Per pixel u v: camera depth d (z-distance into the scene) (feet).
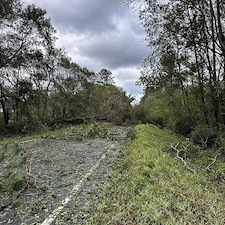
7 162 24.27
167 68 53.26
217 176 20.25
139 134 45.73
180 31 49.90
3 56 64.34
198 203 11.98
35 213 12.52
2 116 76.69
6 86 69.82
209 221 10.02
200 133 44.01
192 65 52.95
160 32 51.03
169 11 49.03
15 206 13.38
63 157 27.71
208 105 54.49
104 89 113.19
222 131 47.44
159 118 93.04
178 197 12.54
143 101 99.50
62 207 13.21
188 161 26.04
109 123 92.94
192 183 16.35
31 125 71.56
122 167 21.56
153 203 11.55
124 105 96.78
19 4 65.51
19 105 72.33
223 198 14.35
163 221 9.95
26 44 70.13
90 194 15.20
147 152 25.49
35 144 38.29
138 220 10.35
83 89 98.22
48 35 75.46
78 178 18.92
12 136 64.54
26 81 73.15
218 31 45.70
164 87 58.29
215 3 46.80
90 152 31.63
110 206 12.59
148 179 15.51
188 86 58.95
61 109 89.15
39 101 76.95
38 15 69.15
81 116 92.99
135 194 13.80
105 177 19.15
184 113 64.95
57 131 64.13
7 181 15.75
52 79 84.48
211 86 51.80
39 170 21.48
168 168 19.22
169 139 49.49
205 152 31.50
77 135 49.47
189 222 9.87
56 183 17.58
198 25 49.37
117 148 35.01
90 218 11.63
